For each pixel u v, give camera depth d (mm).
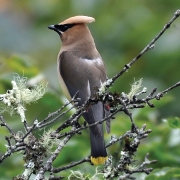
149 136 12375
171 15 19000
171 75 17734
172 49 17844
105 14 19250
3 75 13469
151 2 19469
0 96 8734
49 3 20266
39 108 13039
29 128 8422
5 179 11383
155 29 18641
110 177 8188
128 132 8305
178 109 16109
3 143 11445
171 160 11969
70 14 19734
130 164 8594
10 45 19953
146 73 17859
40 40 19859
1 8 20938
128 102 8625
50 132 8508
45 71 18203
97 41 19000
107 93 8766
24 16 20516
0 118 8516
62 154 11922
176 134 12078
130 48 18672
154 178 10555
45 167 8391
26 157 8398
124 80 17625
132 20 18984
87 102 8844
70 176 8602
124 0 19344
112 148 11844
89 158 9930
